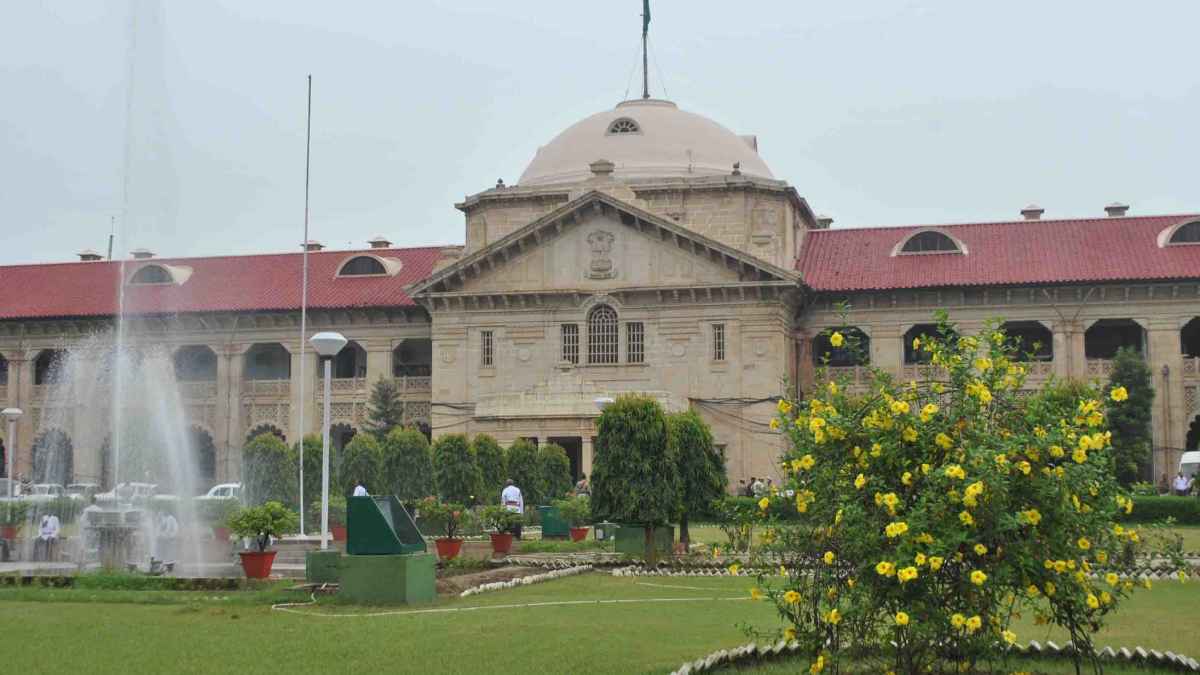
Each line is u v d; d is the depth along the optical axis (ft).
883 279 242.78
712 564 122.62
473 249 258.16
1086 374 236.63
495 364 245.04
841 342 57.57
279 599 89.56
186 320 269.44
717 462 140.87
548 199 254.88
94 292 279.49
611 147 264.72
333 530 161.79
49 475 273.54
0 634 71.00
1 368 291.38
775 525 56.18
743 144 275.18
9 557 133.49
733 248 233.35
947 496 50.98
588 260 242.58
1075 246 244.63
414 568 88.79
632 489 126.52
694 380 236.84
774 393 233.35
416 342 276.21
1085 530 52.90
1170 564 113.39
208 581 98.02
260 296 268.82
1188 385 233.76
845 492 53.57
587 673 58.90
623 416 128.06
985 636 52.47
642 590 100.53
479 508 165.37
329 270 276.21
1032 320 238.89
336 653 64.28
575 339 242.78
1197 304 233.55
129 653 64.23
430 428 261.44
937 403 55.21
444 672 59.06
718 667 60.90
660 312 239.50
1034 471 52.47
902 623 50.03
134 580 98.84
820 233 264.11
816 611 54.34
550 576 111.45
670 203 247.70
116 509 121.19
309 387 264.93
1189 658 61.57
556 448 205.87
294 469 181.47
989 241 250.78
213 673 58.65
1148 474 232.53
